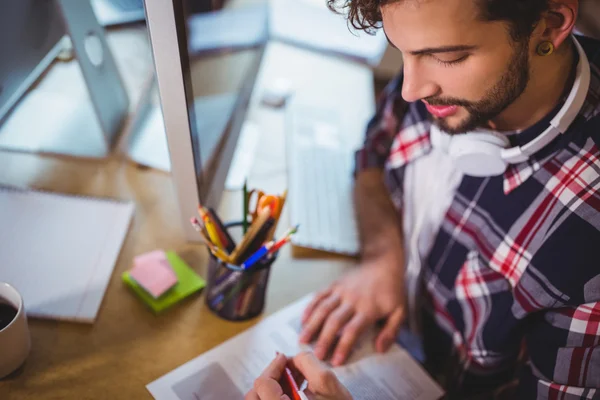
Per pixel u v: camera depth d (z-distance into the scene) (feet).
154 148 3.02
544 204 2.09
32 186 2.70
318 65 4.10
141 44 3.65
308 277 2.59
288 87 3.74
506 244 2.22
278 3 4.46
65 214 2.56
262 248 2.08
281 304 2.45
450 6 1.55
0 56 2.44
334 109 3.71
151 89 3.28
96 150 2.96
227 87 2.64
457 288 2.49
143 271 2.34
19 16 2.50
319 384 1.97
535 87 1.93
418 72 1.78
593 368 1.94
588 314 1.94
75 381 2.01
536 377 2.15
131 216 2.66
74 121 3.07
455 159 2.25
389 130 2.97
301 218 2.83
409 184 2.73
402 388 2.19
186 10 1.90
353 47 4.27
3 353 1.87
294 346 2.26
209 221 2.07
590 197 1.96
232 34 2.65
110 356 2.11
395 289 2.56
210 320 2.31
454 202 2.47
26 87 3.00
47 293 2.23
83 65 2.61
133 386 2.03
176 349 2.18
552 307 2.04
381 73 4.22
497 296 2.29
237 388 2.06
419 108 2.64
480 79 1.74
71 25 2.48
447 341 2.68
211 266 2.23
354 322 2.35
